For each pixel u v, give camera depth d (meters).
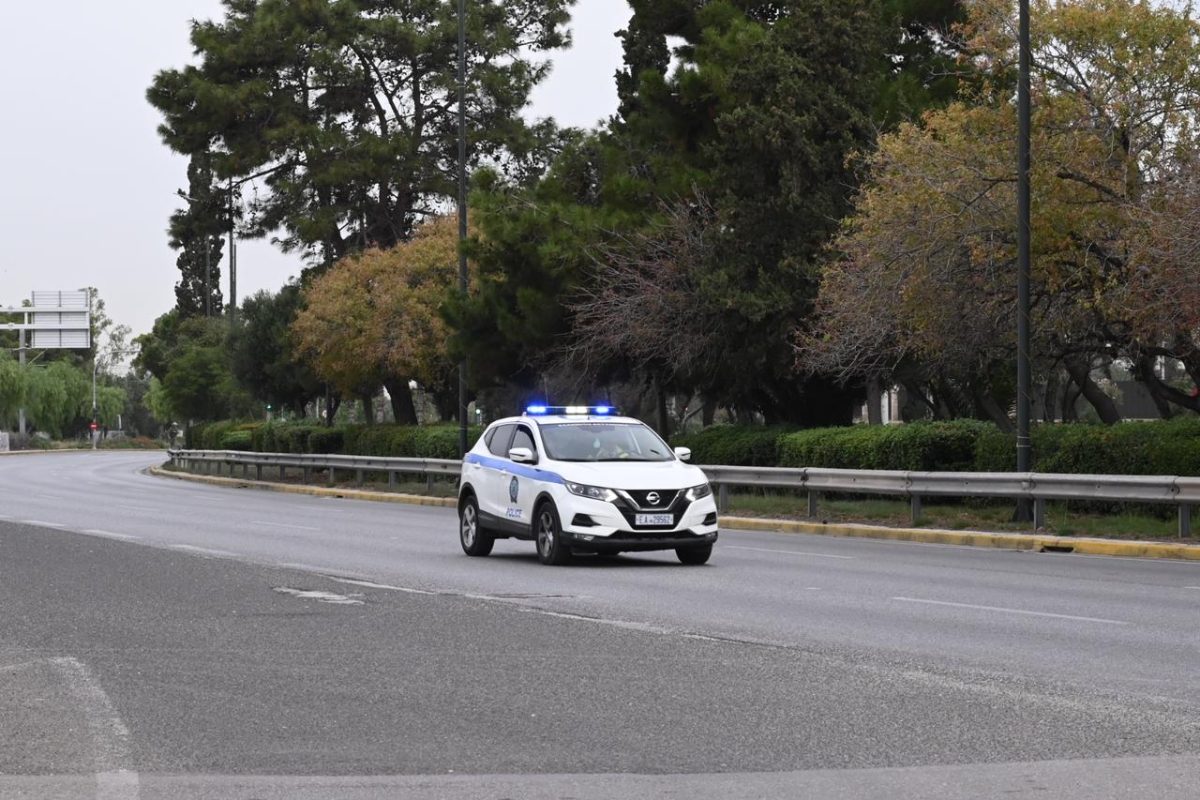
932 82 85.31
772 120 76.94
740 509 69.06
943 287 63.09
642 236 83.75
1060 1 60.62
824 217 77.38
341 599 35.81
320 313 122.44
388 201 145.50
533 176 146.12
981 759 18.53
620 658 26.61
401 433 111.88
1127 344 64.50
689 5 92.38
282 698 22.97
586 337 88.25
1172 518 54.78
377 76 146.75
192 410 199.38
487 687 23.77
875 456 67.00
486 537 48.62
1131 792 16.80
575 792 17.05
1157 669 25.17
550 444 46.28
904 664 25.83
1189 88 59.06
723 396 91.06
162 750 19.44
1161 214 54.78
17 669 25.89
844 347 69.50
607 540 43.12
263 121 145.38
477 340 95.31
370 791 17.19
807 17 79.31
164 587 38.53
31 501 87.06
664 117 87.56
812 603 34.84
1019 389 56.69
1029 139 57.03
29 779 17.88
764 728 20.50
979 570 43.06
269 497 96.00
